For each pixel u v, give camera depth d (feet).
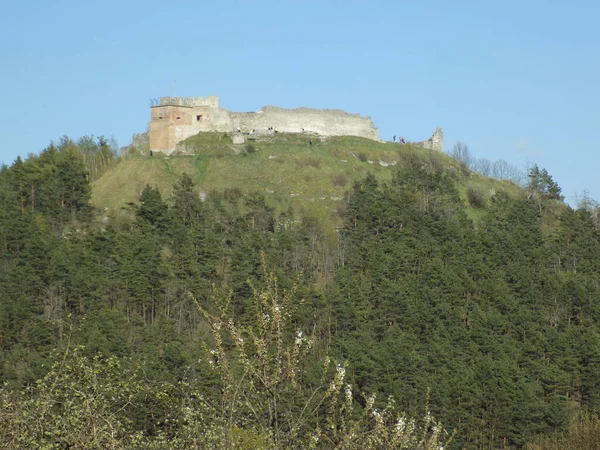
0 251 399.85
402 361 279.08
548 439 249.75
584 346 316.81
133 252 390.83
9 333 289.74
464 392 269.03
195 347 233.14
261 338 91.40
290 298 98.48
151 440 94.89
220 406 94.07
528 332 337.93
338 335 314.14
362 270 403.95
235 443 86.99
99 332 264.31
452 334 327.67
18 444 88.53
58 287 353.10
